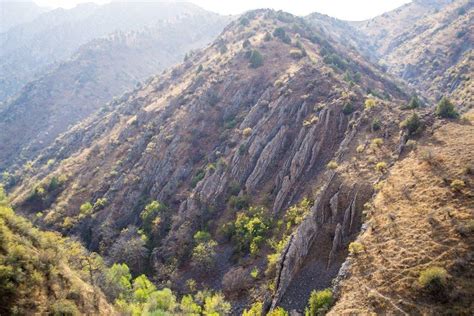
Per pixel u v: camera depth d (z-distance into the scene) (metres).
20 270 48.16
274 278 75.56
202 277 92.12
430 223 58.41
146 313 67.00
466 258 49.38
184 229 107.31
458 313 43.81
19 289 46.53
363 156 91.50
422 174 71.75
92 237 120.69
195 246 100.81
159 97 195.38
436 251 52.88
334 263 70.31
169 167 134.25
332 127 113.06
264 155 117.06
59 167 172.62
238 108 151.00
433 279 47.78
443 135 83.81
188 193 122.00
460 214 56.75
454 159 71.19
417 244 56.00
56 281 53.62
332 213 79.88
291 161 109.88
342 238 74.06
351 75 172.75
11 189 197.50
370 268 57.91
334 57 186.25
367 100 112.31
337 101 119.50
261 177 114.19
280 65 167.62
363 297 53.47
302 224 78.31
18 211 137.62
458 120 89.12
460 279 47.22
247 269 85.75
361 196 78.50
